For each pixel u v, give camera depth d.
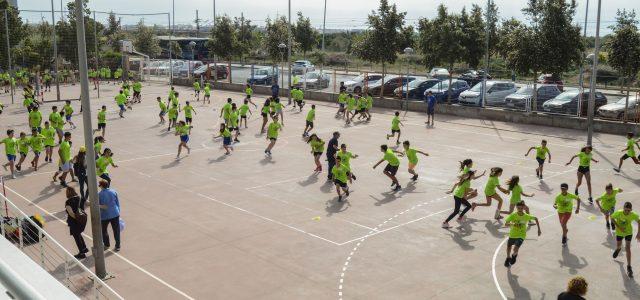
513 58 32.34
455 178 19.94
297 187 18.88
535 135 28.20
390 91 40.91
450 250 13.40
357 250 13.40
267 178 20.06
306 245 13.70
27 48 60.44
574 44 31.17
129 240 13.96
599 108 30.09
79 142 27.12
